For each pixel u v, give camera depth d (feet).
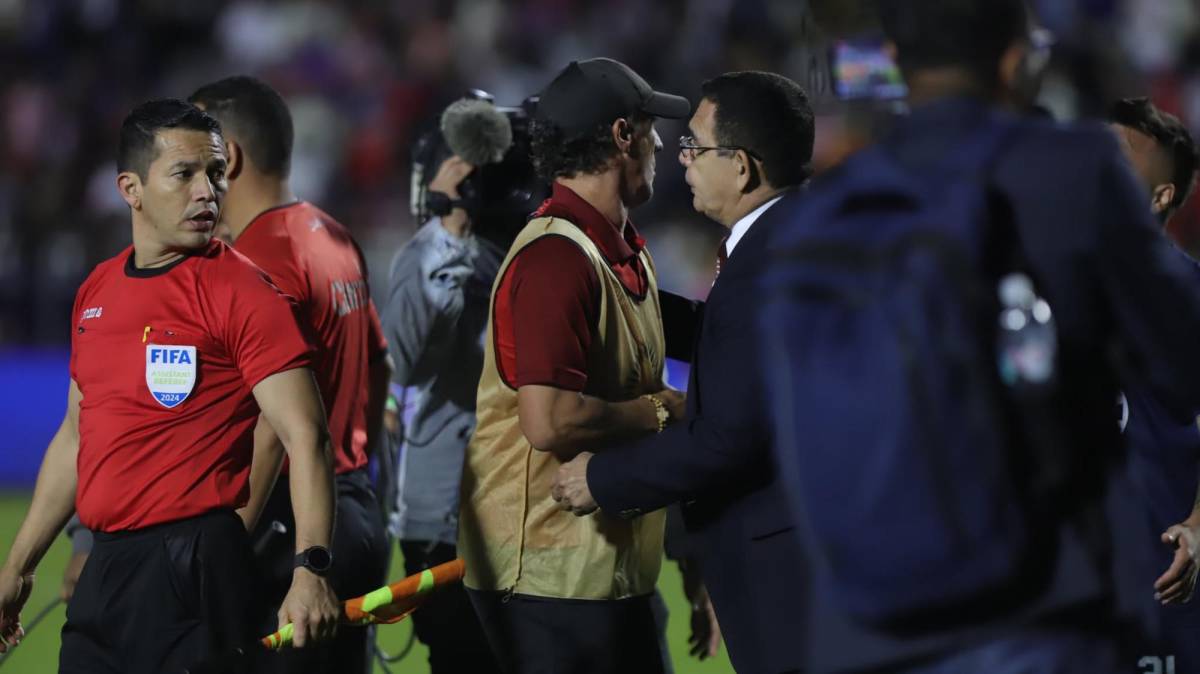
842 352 29.89
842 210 30.86
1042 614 29.19
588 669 44.86
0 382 142.20
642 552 45.55
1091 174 29.45
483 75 201.26
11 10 198.49
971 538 28.99
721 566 41.06
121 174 41.98
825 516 30.07
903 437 29.22
